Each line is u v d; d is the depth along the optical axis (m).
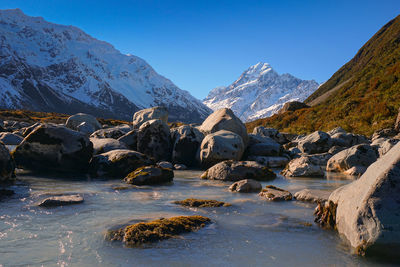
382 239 4.24
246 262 4.27
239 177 12.35
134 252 4.54
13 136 22.78
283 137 29.91
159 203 7.90
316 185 11.47
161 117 26.02
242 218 6.54
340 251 4.70
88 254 4.44
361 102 43.06
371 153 15.46
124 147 16.73
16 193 8.82
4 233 5.31
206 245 4.89
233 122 20.14
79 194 8.84
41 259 4.25
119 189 9.84
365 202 4.64
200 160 16.83
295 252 4.66
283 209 7.39
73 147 13.40
